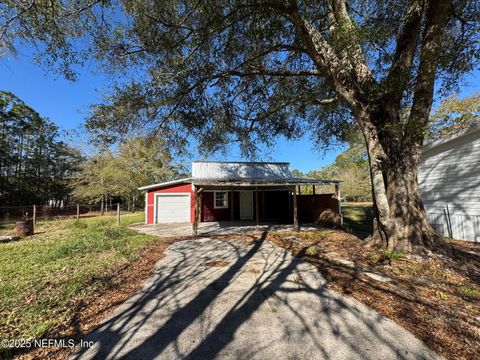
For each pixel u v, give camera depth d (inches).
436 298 133.6
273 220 608.4
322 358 88.3
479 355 86.7
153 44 220.1
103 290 157.9
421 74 198.4
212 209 636.7
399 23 215.8
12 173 1005.8
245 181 443.2
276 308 128.4
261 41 237.0
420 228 204.5
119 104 239.1
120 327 113.1
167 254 256.7
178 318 120.5
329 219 470.9
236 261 223.9
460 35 234.7
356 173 1275.8
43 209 723.4
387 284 155.0
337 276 172.7
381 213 218.1
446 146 331.6
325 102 282.7
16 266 212.1
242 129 338.3
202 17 207.5
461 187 313.4
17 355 93.5
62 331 110.0
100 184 878.4
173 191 632.4
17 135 1007.6
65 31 181.3
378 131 221.9
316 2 224.5
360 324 109.7
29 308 132.0
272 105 316.5
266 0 188.7
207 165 647.1
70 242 301.4
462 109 495.2
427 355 87.5
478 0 219.9
